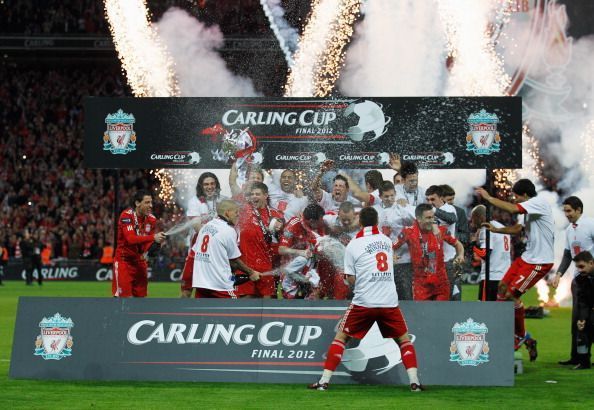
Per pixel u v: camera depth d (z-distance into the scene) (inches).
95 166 475.5
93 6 1728.6
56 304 429.1
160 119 473.7
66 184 1668.3
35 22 1739.7
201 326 422.9
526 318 788.6
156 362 420.5
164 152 474.0
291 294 502.9
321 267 492.1
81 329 425.7
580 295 481.7
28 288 1208.2
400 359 413.4
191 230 529.0
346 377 414.3
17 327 429.1
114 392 389.7
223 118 473.1
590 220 500.7
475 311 414.9
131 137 473.7
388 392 392.5
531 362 509.0
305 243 493.0
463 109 460.4
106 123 474.3
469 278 1336.1
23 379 423.2
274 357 417.7
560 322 753.0
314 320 419.8
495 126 458.9
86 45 1697.8
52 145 1772.9
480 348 412.2
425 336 414.3
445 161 463.5
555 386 414.9
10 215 1590.8
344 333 393.7
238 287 485.1
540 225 464.8
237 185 479.5
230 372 417.4
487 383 410.3
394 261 480.4
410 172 462.9
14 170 1720.0
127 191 1616.6
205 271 439.2
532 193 474.0
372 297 386.6
